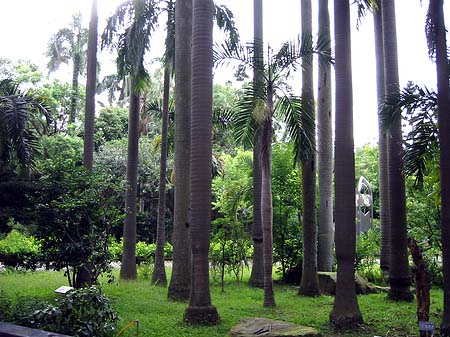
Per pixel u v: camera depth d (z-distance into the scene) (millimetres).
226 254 14656
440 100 7809
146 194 28188
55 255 10328
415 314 9680
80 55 32281
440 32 7969
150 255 19484
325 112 14508
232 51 10328
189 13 11992
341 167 8633
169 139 16844
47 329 6223
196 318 8352
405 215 11742
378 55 14594
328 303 11008
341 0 8984
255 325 7605
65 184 10539
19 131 11133
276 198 15508
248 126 10656
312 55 10414
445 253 7602
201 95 8750
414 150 10344
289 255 15531
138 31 13781
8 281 13484
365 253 15906
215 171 20984
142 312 9453
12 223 19609
